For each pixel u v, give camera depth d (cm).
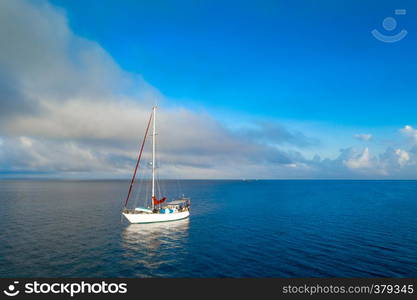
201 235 3966
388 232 4153
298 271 2558
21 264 2719
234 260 2855
